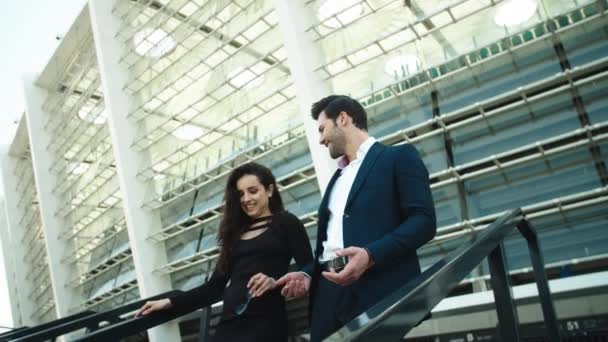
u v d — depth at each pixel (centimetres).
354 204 186
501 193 516
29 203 1984
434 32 607
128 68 962
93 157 1267
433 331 454
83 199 1275
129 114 922
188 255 824
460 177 541
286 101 705
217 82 827
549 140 484
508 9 559
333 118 211
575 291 394
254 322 208
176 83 912
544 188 489
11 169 2091
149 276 845
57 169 1449
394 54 635
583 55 498
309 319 204
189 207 860
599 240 440
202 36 882
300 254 229
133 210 875
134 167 908
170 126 908
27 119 1489
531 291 420
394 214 183
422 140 595
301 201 698
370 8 646
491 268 166
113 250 1126
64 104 1395
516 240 490
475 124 561
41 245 1905
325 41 667
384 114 630
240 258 229
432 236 172
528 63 538
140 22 981
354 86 650
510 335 154
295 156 723
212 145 848
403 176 182
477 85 569
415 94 613
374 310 83
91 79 1299
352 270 150
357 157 205
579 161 481
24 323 1969
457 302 451
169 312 228
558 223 474
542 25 517
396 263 175
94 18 981
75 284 1321
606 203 455
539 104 522
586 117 483
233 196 245
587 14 497
